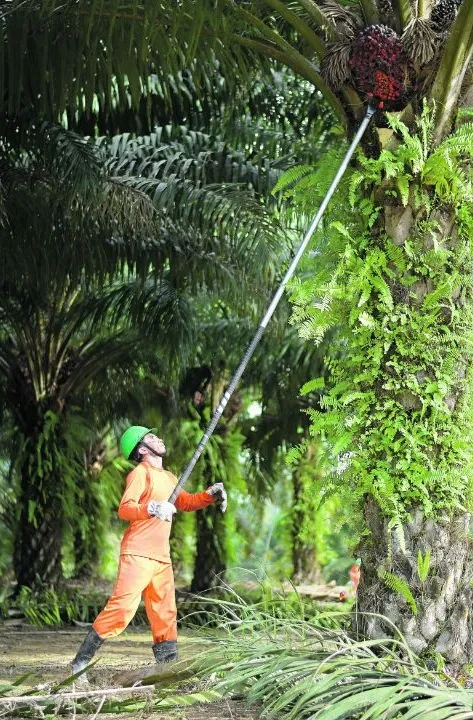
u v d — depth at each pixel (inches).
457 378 375.2
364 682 305.7
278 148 730.2
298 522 974.4
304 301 383.6
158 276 711.7
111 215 631.2
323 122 727.7
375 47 372.5
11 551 932.6
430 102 372.8
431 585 362.3
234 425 914.1
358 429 382.0
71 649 566.6
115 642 610.2
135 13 442.9
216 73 690.2
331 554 1026.1
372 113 378.6
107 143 712.4
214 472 888.3
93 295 783.7
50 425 815.1
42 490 812.0
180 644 410.0
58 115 550.6
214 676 363.6
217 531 888.3
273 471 906.1
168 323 745.0
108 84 479.5
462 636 362.9
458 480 367.9
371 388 382.0
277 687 327.0
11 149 632.4
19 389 816.9
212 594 834.2
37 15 475.2
